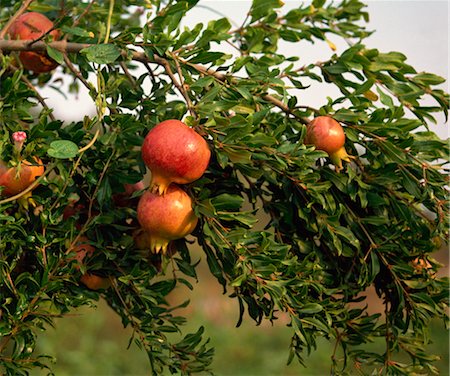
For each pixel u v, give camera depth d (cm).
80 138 147
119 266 161
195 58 157
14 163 139
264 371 463
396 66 175
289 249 152
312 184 150
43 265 147
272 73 162
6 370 145
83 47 162
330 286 163
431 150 158
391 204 160
